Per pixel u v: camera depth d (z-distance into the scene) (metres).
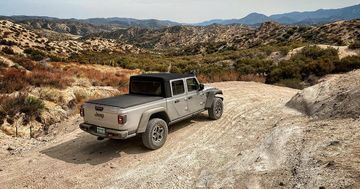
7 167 6.05
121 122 6.03
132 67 35.53
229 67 27.03
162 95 7.20
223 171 5.05
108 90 14.86
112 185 5.07
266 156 5.27
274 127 7.34
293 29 81.94
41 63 24.20
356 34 59.66
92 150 6.93
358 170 3.66
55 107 10.76
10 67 19.27
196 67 29.08
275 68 22.12
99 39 125.81
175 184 4.91
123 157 6.39
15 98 9.89
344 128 5.55
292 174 4.22
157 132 6.80
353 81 8.38
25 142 7.99
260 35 97.00
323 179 3.71
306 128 6.10
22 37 76.00
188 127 8.38
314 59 24.27
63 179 5.38
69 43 101.50
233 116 9.27
